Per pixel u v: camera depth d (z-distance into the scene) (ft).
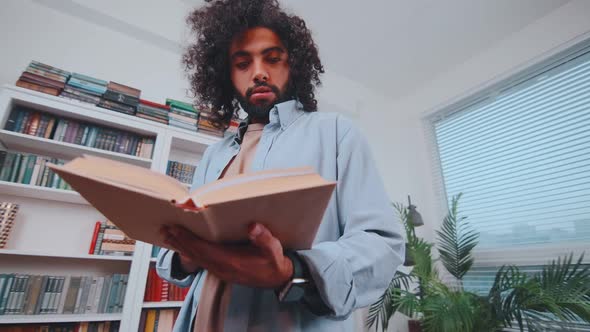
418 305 5.86
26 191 4.94
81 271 5.33
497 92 8.16
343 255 1.18
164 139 5.92
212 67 2.96
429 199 9.20
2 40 5.52
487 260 7.61
